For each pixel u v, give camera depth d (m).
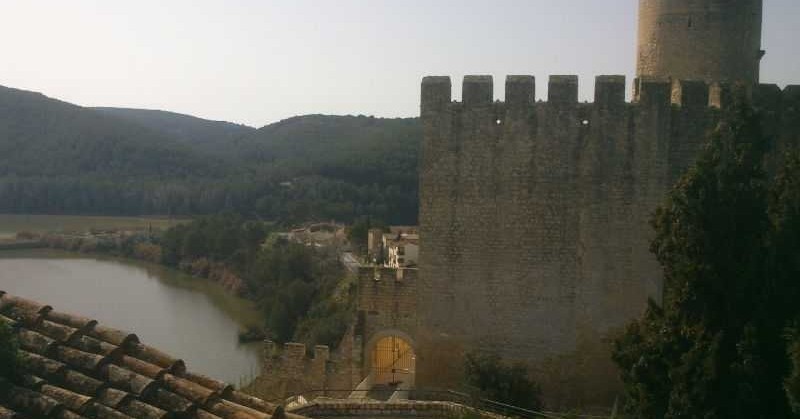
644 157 25.31
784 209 16.70
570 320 25.97
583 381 26.06
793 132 25.56
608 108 25.27
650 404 17.31
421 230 26.58
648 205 25.42
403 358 30.31
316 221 127.75
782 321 16.11
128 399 10.57
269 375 30.03
